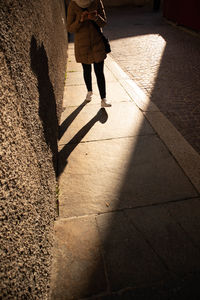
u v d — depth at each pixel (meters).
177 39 8.05
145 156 2.85
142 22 11.27
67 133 3.34
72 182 2.54
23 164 1.49
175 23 9.95
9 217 1.16
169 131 3.28
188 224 2.05
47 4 3.77
